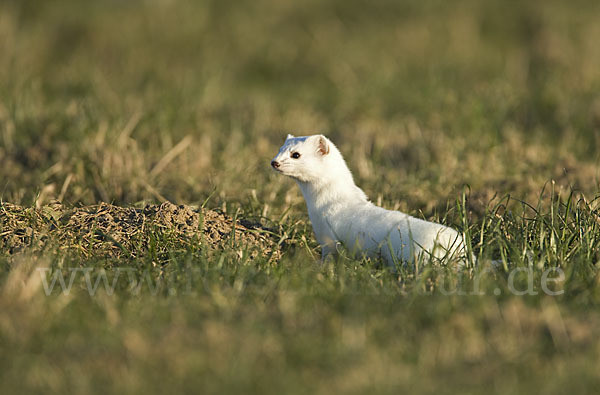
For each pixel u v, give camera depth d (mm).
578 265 17391
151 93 37906
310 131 35469
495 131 32562
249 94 42594
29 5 52094
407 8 54188
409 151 31391
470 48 48375
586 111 35125
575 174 26328
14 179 26859
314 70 48312
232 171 27609
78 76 41312
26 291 15516
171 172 27688
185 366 13219
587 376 13102
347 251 20078
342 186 20781
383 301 15867
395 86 42281
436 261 18047
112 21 50688
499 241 18312
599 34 46844
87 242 19391
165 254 19125
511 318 14953
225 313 15188
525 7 52406
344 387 12789
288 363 13562
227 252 18844
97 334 14328
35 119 31562
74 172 26609
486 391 12820
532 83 40656
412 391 12719
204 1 54344
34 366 13227
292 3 55188
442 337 14383
